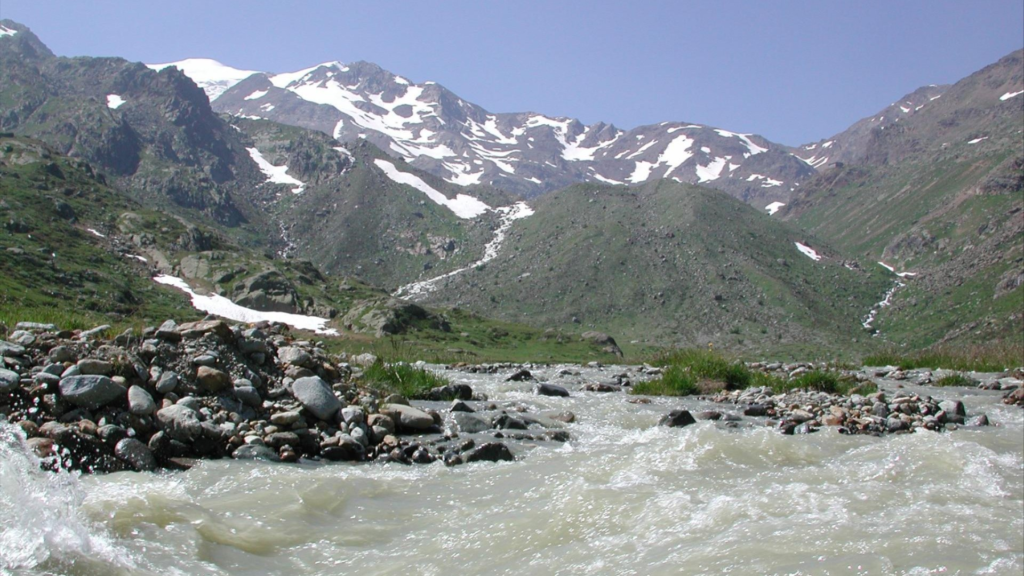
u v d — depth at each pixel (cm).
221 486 870
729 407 1608
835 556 646
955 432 1323
